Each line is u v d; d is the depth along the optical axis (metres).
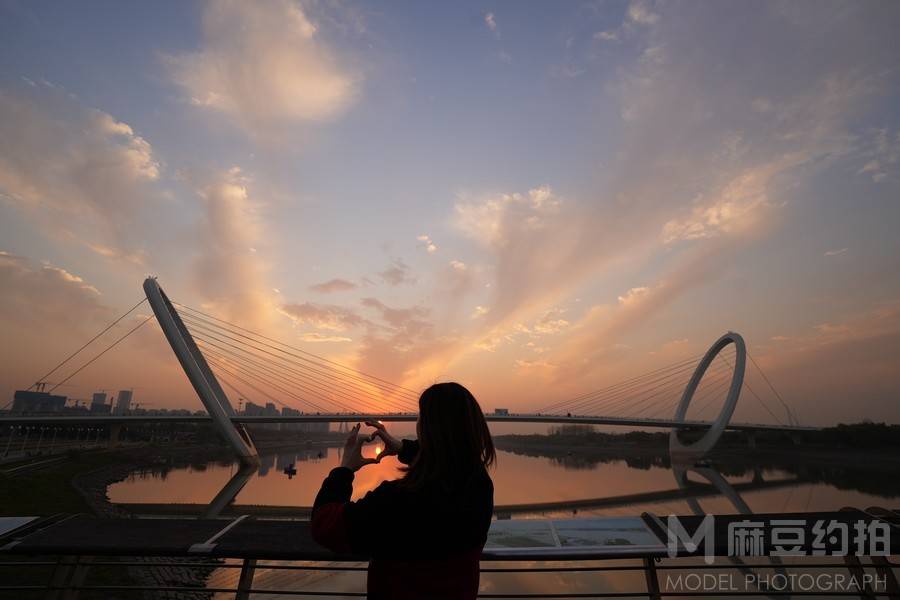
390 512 1.30
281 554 2.33
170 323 66.81
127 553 2.34
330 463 111.44
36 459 63.47
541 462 130.88
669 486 67.81
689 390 107.75
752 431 120.88
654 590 2.67
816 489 61.56
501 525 2.84
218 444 133.25
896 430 107.12
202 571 15.48
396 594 1.34
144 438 125.00
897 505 48.00
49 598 2.35
